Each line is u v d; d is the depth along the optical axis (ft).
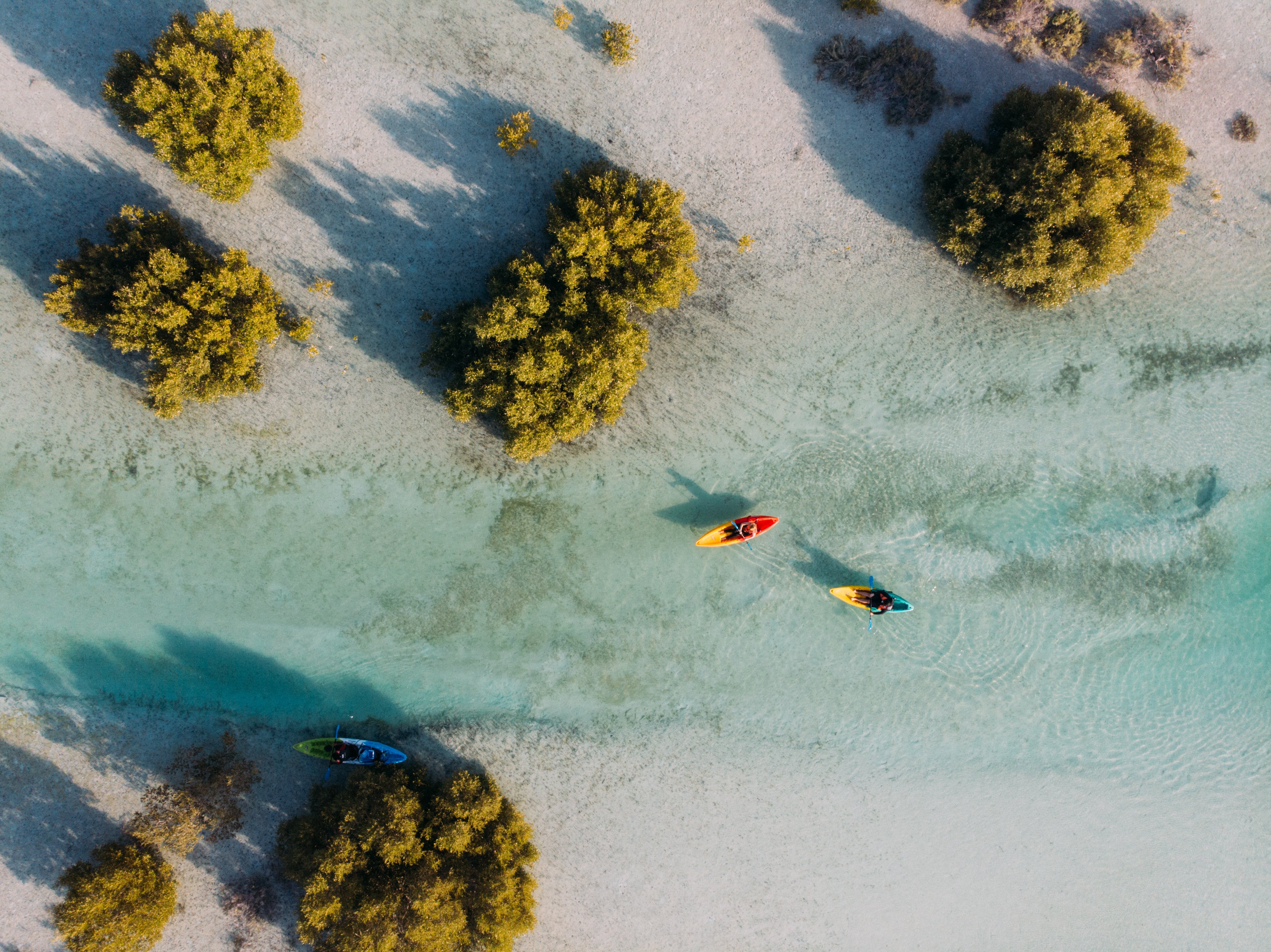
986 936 81.82
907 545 80.64
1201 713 81.92
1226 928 81.97
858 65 75.77
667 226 69.21
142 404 76.95
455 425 78.23
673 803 80.18
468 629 79.51
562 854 79.46
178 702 78.28
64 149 74.59
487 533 79.30
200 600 78.28
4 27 73.72
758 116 77.00
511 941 71.56
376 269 76.79
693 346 78.43
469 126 76.07
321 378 77.30
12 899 77.20
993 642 81.46
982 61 77.20
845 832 81.00
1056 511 80.89
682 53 76.28
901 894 81.35
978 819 81.56
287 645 78.74
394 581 79.05
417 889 67.21
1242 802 82.02
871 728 81.20
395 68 75.51
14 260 74.90
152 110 66.33
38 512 77.10
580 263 69.10
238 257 70.28
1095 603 81.41
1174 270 79.15
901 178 77.71
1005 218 72.84
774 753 80.69
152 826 75.36
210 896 78.43
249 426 77.51
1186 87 77.25
